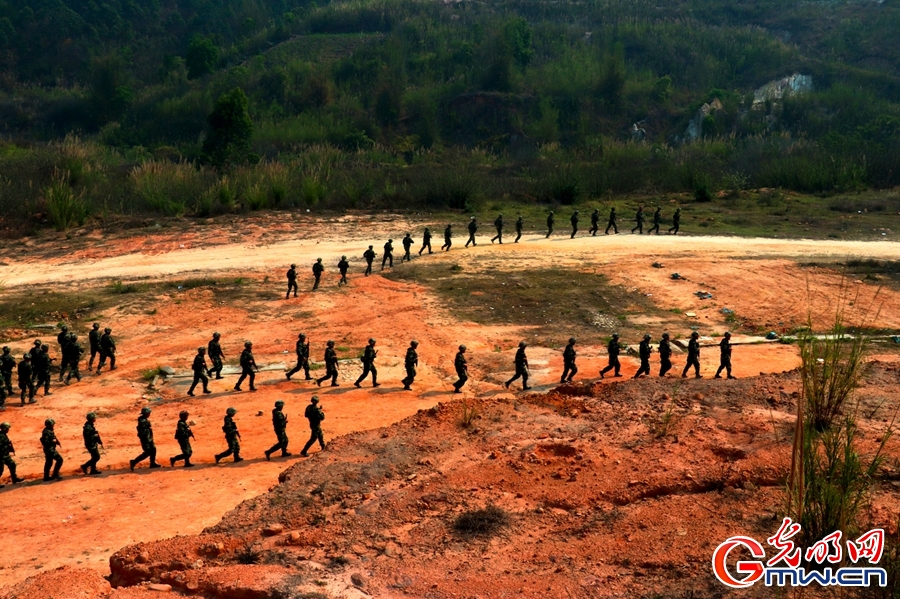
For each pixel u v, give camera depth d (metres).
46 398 25.56
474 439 17.28
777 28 125.25
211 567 12.74
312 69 111.31
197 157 79.00
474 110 101.19
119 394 25.83
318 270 36.34
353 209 52.62
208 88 111.06
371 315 33.19
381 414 23.12
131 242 44.09
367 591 11.68
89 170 56.91
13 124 117.06
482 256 41.12
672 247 42.25
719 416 17.36
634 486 14.29
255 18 155.88
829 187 62.00
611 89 101.44
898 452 14.55
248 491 17.81
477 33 117.44
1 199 48.00
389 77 104.06
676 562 11.91
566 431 17.36
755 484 13.96
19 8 151.88
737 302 34.19
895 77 104.94
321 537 13.30
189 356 29.23
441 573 12.12
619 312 33.47
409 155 93.81
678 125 98.12
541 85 104.31
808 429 12.52
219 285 36.84
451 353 29.28
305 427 22.33
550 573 11.98
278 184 52.88
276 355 29.38
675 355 28.44
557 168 63.12
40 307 34.06
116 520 16.50
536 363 27.91
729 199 57.22
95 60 129.00
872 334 29.89
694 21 124.88
